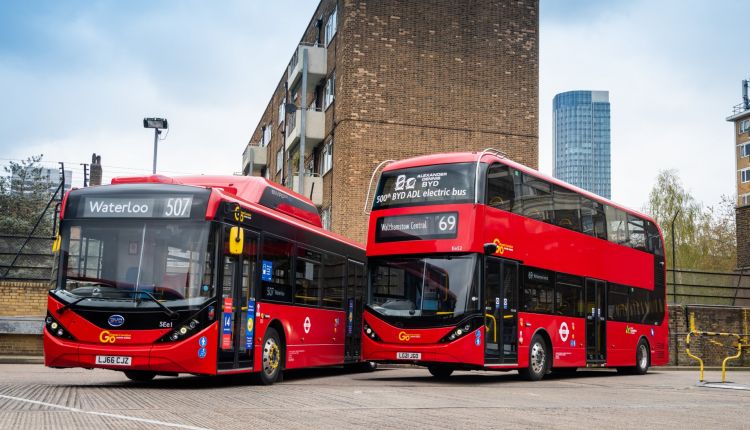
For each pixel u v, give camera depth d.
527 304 18.00
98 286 12.39
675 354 31.03
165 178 14.25
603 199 22.39
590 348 20.70
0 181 54.09
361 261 20.67
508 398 12.66
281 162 51.19
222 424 8.01
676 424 9.39
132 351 12.06
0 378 14.67
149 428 7.46
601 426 8.90
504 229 17.30
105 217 12.69
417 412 9.77
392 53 34.16
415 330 16.48
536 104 35.28
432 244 16.67
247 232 13.92
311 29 42.25
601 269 21.70
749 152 93.00
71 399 10.24
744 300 34.72
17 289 24.14
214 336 12.56
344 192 33.06
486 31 35.28
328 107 37.28
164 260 12.46
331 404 10.58
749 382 20.25
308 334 16.80
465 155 17.00
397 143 33.75
